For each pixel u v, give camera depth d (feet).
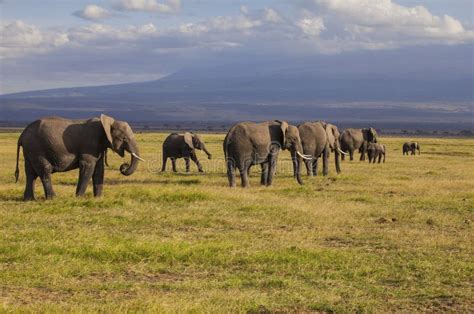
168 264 41.57
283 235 51.57
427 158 189.67
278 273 40.01
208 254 43.21
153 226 54.95
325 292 35.58
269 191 82.84
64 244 45.14
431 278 38.93
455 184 95.14
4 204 65.36
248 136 91.40
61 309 30.42
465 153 222.89
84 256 42.88
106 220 56.29
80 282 37.04
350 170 130.21
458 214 64.95
